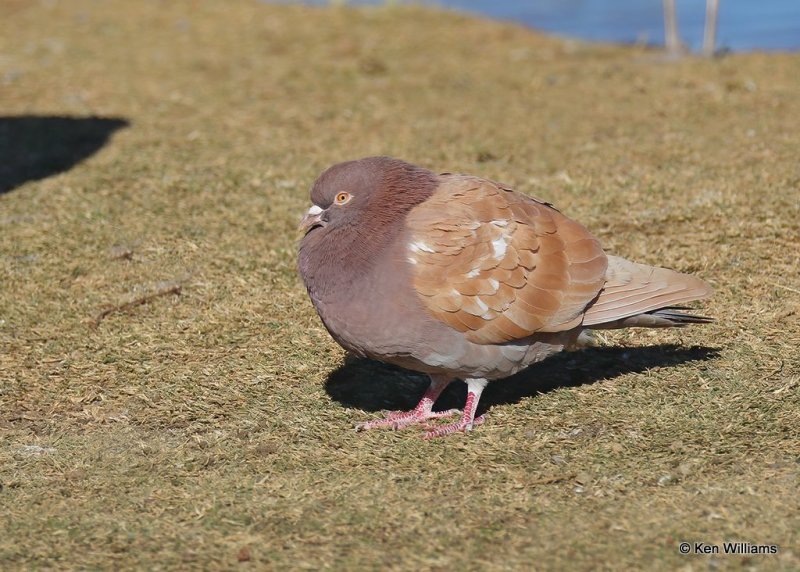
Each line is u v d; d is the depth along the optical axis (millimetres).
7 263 12844
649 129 16719
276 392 10250
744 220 13062
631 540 7574
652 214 13461
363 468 8852
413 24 24922
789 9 26656
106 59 21938
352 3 28141
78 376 10562
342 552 7594
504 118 17719
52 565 7551
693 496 8109
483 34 24125
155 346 11078
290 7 26734
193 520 8102
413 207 9328
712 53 21328
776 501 7941
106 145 16766
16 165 16016
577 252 9500
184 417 9812
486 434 9414
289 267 12672
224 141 16922
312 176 15305
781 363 10164
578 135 16672
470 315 9070
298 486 8562
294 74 20812
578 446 9055
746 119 16828
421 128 17297
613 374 10375
